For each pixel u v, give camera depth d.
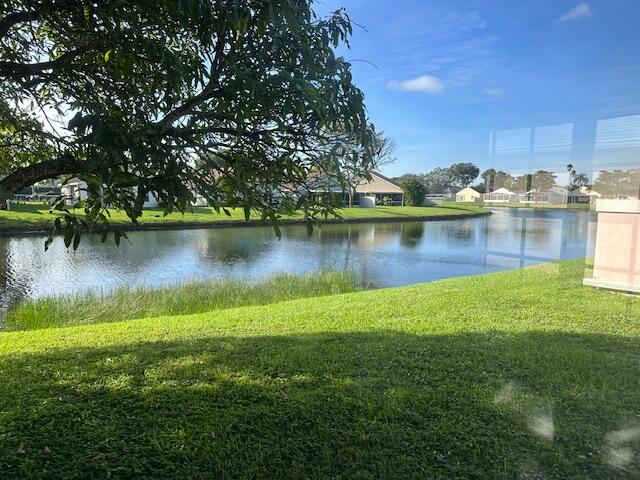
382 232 23.30
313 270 12.97
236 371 3.70
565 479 2.26
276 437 2.66
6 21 1.78
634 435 2.64
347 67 1.70
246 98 1.46
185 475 2.32
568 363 3.82
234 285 10.28
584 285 7.28
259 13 1.49
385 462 2.41
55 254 15.08
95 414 2.92
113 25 1.66
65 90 2.14
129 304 8.38
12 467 2.32
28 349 4.54
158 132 1.43
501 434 2.67
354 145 1.81
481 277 8.99
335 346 4.39
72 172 1.73
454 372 3.64
